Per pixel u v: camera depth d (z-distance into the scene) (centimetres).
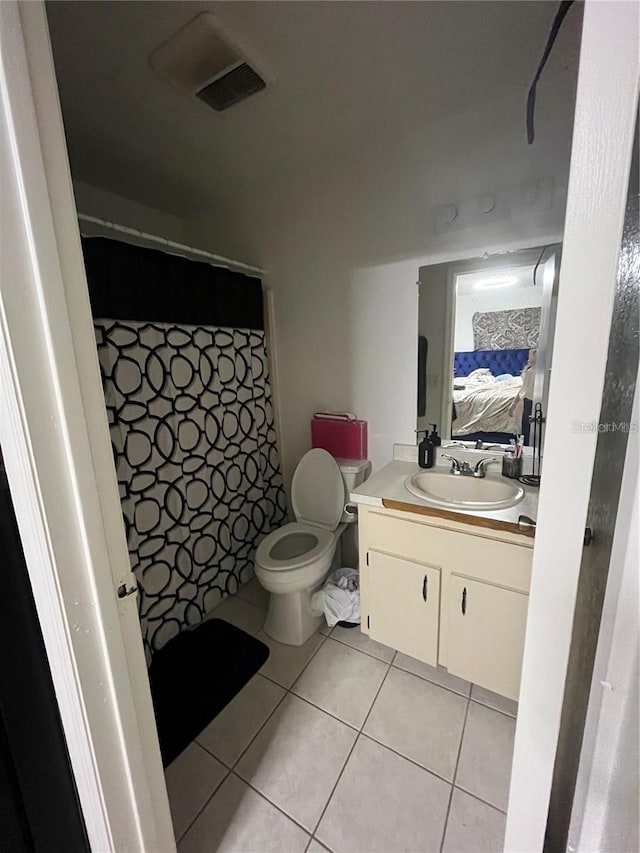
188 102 137
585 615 68
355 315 193
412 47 116
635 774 47
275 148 167
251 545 224
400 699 146
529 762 69
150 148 165
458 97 140
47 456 60
